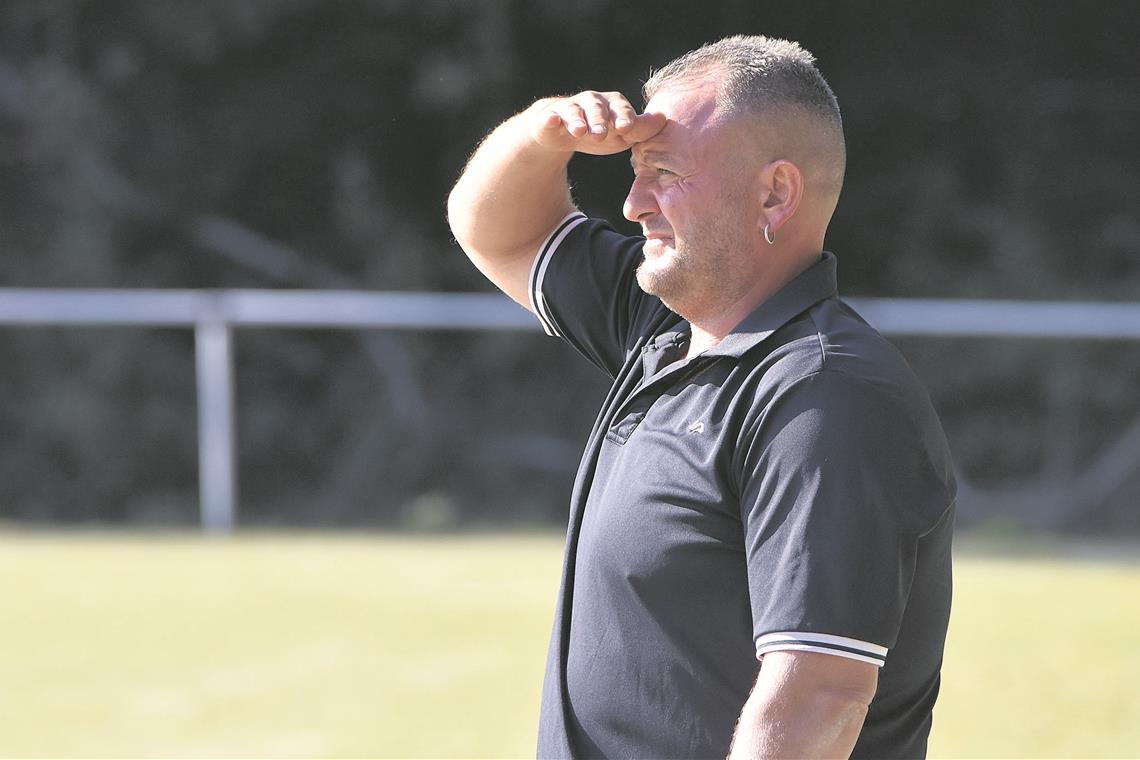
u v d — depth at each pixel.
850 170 47.53
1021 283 45.66
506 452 42.50
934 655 7.74
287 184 48.66
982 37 47.12
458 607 22.02
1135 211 46.94
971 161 47.56
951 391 37.94
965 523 36.44
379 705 17.08
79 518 44.34
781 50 8.01
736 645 7.33
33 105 47.03
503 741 15.86
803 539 6.84
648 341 8.79
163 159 47.75
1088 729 16.03
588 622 7.80
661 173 7.95
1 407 44.72
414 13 45.97
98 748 15.70
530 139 9.59
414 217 48.66
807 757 6.73
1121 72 47.16
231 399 32.66
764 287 7.89
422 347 43.41
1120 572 25.52
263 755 15.42
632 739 7.58
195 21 46.25
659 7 46.69
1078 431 37.38
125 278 47.69
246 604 22.36
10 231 47.69
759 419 7.15
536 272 10.12
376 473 42.75
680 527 7.38
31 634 20.58
